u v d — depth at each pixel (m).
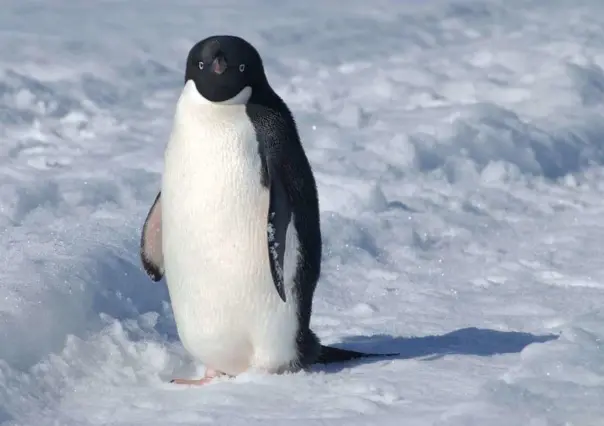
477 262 28.84
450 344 21.55
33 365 19.03
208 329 18.83
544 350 18.55
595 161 40.00
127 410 17.44
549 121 42.75
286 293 18.70
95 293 21.83
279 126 18.41
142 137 39.94
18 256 22.58
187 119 18.33
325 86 47.78
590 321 20.39
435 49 55.94
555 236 31.31
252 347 19.08
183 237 18.48
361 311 24.50
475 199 34.62
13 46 51.66
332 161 36.81
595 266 28.45
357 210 32.28
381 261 28.78
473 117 41.66
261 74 18.44
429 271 28.03
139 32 56.94
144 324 22.36
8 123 40.38
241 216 18.20
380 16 63.06
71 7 64.50
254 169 18.14
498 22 62.97
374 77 49.53
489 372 19.03
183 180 18.33
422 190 34.81
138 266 24.14
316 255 19.03
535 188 36.62
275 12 64.38
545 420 15.38
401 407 16.97
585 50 54.50
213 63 17.86
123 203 31.67
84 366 19.58
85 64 48.91
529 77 49.06
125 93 45.78
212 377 19.67
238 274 18.39
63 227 26.98
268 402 17.47
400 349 21.23
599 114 44.25
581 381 17.36
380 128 41.22
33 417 17.41
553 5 68.56
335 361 20.03
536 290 26.23
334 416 16.58
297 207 18.47
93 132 40.22
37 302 20.11
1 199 30.25
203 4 67.44
